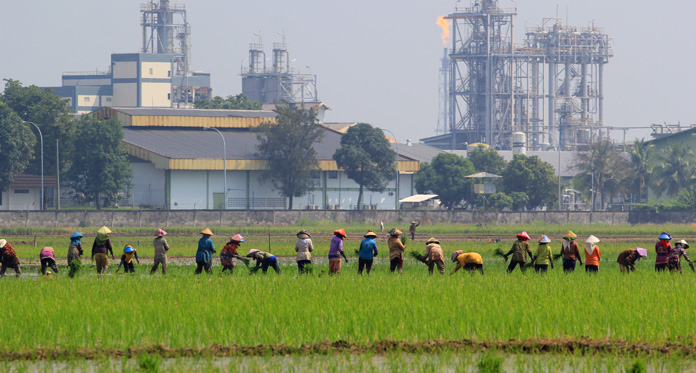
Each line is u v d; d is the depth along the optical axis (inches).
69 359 2952.8
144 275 5639.8
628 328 3280.0
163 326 3307.1
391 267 5689.0
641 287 4471.0
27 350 3024.1
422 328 3309.5
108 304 3779.5
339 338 3233.3
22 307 3678.6
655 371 2834.6
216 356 3004.4
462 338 3211.1
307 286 4552.2
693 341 3134.8
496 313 3543.3
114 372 2792.8
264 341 3164.4
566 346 3107.8
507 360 2999.5
